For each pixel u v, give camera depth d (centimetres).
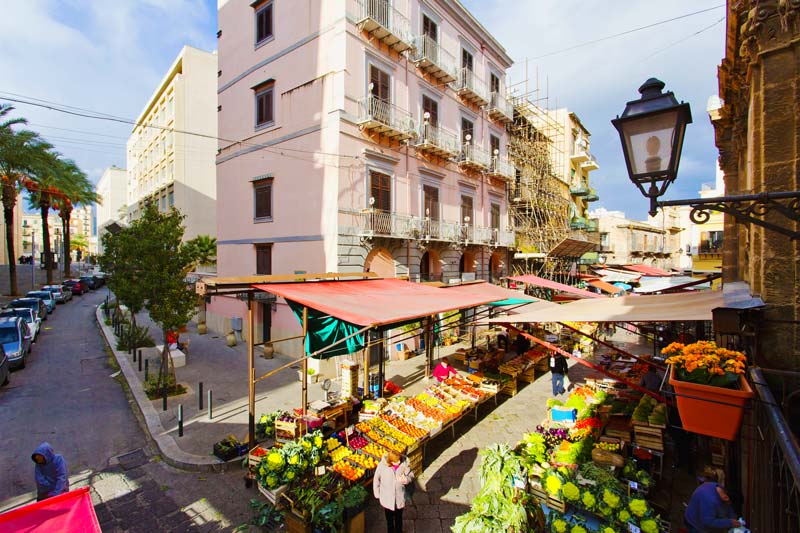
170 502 717
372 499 737
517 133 2773
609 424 845
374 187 1658
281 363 1569
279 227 1756
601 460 649
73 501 423
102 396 1239
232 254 2036
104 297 3859
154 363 1545
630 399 974
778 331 407
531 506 549
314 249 1591
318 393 1244
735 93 639
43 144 2942
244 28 1952
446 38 2053
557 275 2953
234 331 1973
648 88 327
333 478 682
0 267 4694
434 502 720
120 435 977
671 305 682
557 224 3064
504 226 2634
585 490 530
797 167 388
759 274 488
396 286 1169
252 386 847
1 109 2603
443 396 1030
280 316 1700
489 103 2366
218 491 749
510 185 2695
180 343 1695
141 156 4022
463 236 2123
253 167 1900
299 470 681
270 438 914
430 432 840
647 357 1120
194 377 1395
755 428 374
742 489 495
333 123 1523
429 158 1959
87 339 2033
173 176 2919
